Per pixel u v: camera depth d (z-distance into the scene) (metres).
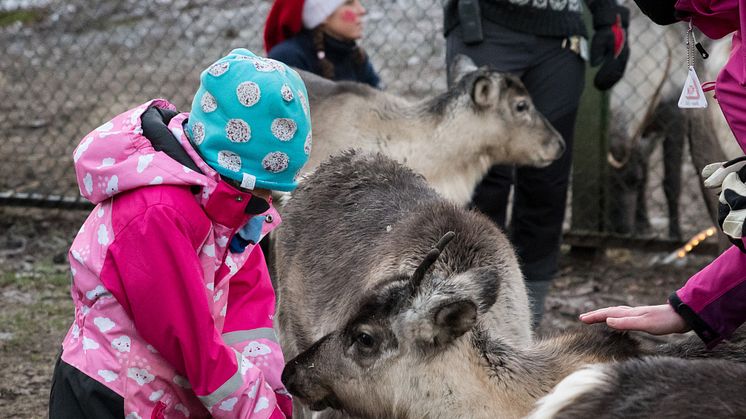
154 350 2.75
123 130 2.73
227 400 2.71
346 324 3.11
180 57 10.02
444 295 2.91
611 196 6.51
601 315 2.86
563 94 5.44
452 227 3.59
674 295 2.72
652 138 6.57
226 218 2.71
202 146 2.69
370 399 3.10
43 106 9.09
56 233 6.81
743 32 2.44
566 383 2.35
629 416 2.20
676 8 2.66
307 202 4.25
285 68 2.75
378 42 9.86
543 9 5.25
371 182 4.15
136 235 2.63
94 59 10.09
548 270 5.40
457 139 5.27
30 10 11.38
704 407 2.15
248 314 3.02
